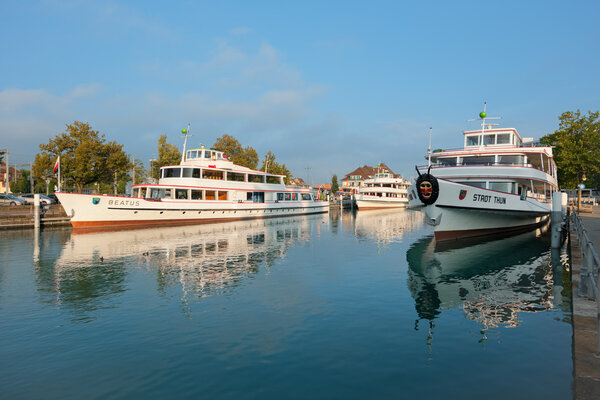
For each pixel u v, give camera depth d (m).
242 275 14.02
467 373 6.30
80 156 40.44
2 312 9.75
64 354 7.24
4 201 39.38
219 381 6.16
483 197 20.70
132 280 13.19
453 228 21.48
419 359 6.87
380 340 7.79
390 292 11.61
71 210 29.25
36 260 17.08
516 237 24.70
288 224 37.97
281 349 7.39
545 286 12.34
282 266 15.79
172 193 34.84
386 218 48.72
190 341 7.82
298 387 5.92
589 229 20.30
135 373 6.46
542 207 25.69
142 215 32.81
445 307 10.02
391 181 70.25
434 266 15.80
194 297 11.05
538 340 7.68
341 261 17.02
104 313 9.64
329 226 36.06
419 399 5.52
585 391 4.73
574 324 7.05
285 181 82.44
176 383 6.11
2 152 48.44
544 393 5.61
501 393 5.64
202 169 37.12
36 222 32.03
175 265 15.92
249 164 62.47
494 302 10.48
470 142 27.27
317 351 7.27
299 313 9.58
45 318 9.28
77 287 12.24
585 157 38.03
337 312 9.63
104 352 7.31
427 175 19.81
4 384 6.12
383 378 6.18
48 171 42.03
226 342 7.75
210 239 24.95
